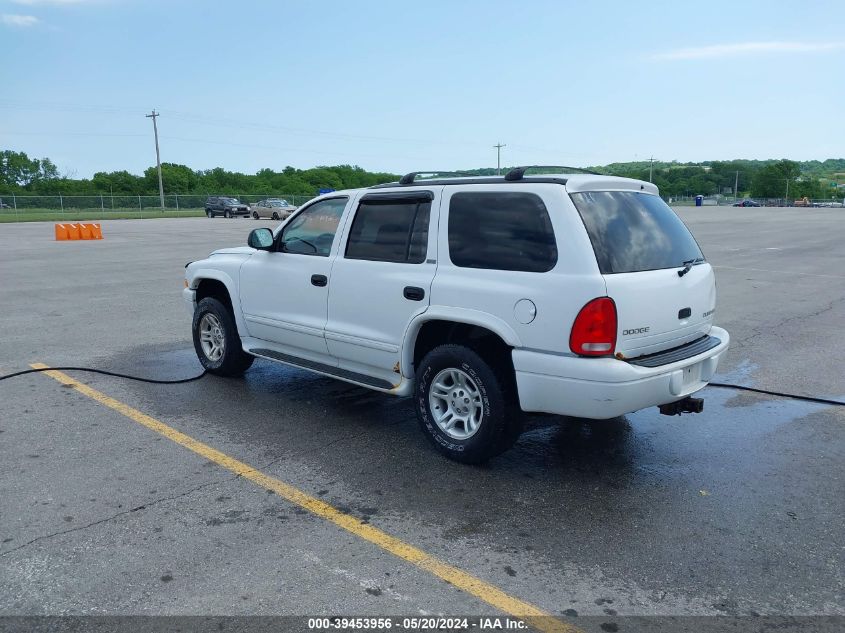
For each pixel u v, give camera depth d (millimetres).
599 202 4277
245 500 4105
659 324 4266
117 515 3904
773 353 7934
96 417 5582
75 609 3037
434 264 4629
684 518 3914
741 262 18109
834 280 14375
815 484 4395
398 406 5922
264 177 119562
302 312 5621
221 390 6359
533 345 4117
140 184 104125
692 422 5582
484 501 4113
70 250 22203
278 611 3029
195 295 6887
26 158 115250
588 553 3531
